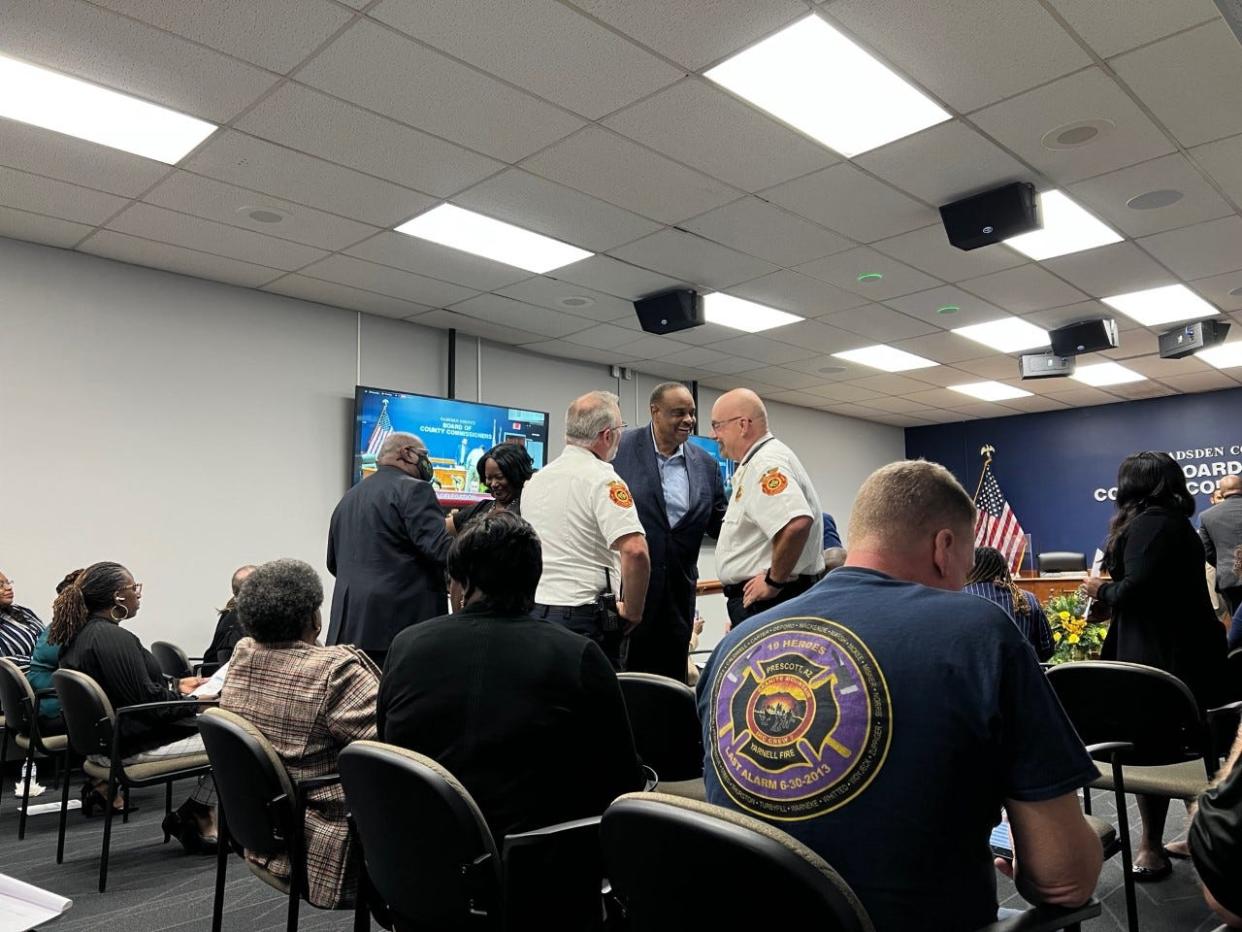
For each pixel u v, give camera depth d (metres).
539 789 1.48
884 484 1.22
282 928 2.51
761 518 2.34
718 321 6.69
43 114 3.58
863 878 0.96
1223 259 5.50
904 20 3.04
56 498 4.92
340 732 1.91
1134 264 5.57
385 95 3.47
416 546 3.24
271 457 5.82
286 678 1.96
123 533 5.16
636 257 5.32
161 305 5.41
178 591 5.35
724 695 1.13
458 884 1.33
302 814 1.78
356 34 3.07
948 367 8.32
